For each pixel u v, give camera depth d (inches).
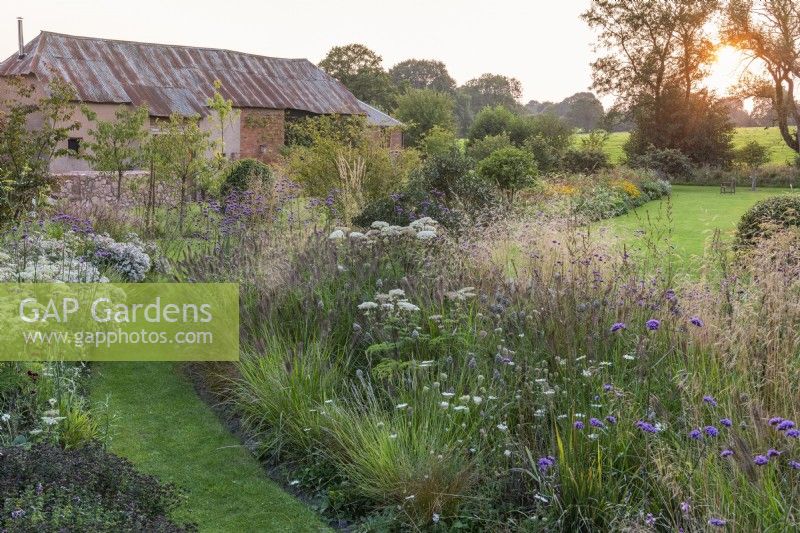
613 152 2484.0
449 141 1680.6
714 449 151.6
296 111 1434.5
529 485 166.9
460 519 162.9
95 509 142.9
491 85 4471.0
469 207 479.8
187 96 1278.3
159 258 413.7
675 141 1990.7
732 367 183.8
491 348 212.8
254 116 1358.3
